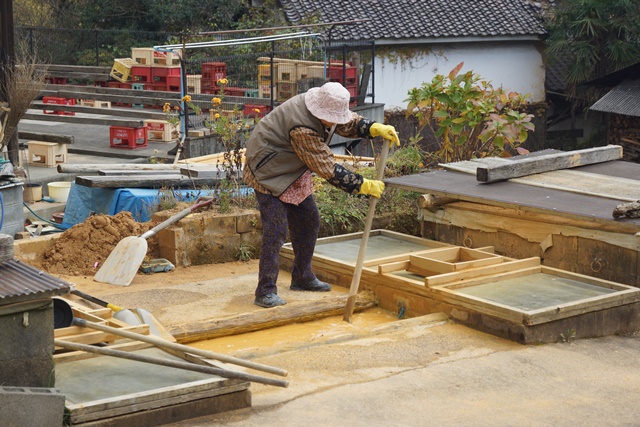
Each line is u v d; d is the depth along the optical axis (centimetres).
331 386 514
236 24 3053
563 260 728
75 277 748
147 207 933
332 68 2195
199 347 596
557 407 495
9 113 1223
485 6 3086
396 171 948
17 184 1037
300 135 623
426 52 2930
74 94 2055
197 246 802
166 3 3056
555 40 3011
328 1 2897
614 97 2462
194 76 1908
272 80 1825
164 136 1856
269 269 662
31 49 2341
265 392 501
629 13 2869
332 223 862
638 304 653
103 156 1705
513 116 988
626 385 537
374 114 2319
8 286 427
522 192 748
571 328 620
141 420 439
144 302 675
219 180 914
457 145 1022
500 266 701
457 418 471
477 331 624
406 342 596
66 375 475
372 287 711
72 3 3177
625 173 818
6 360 424
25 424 406
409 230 897
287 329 641
